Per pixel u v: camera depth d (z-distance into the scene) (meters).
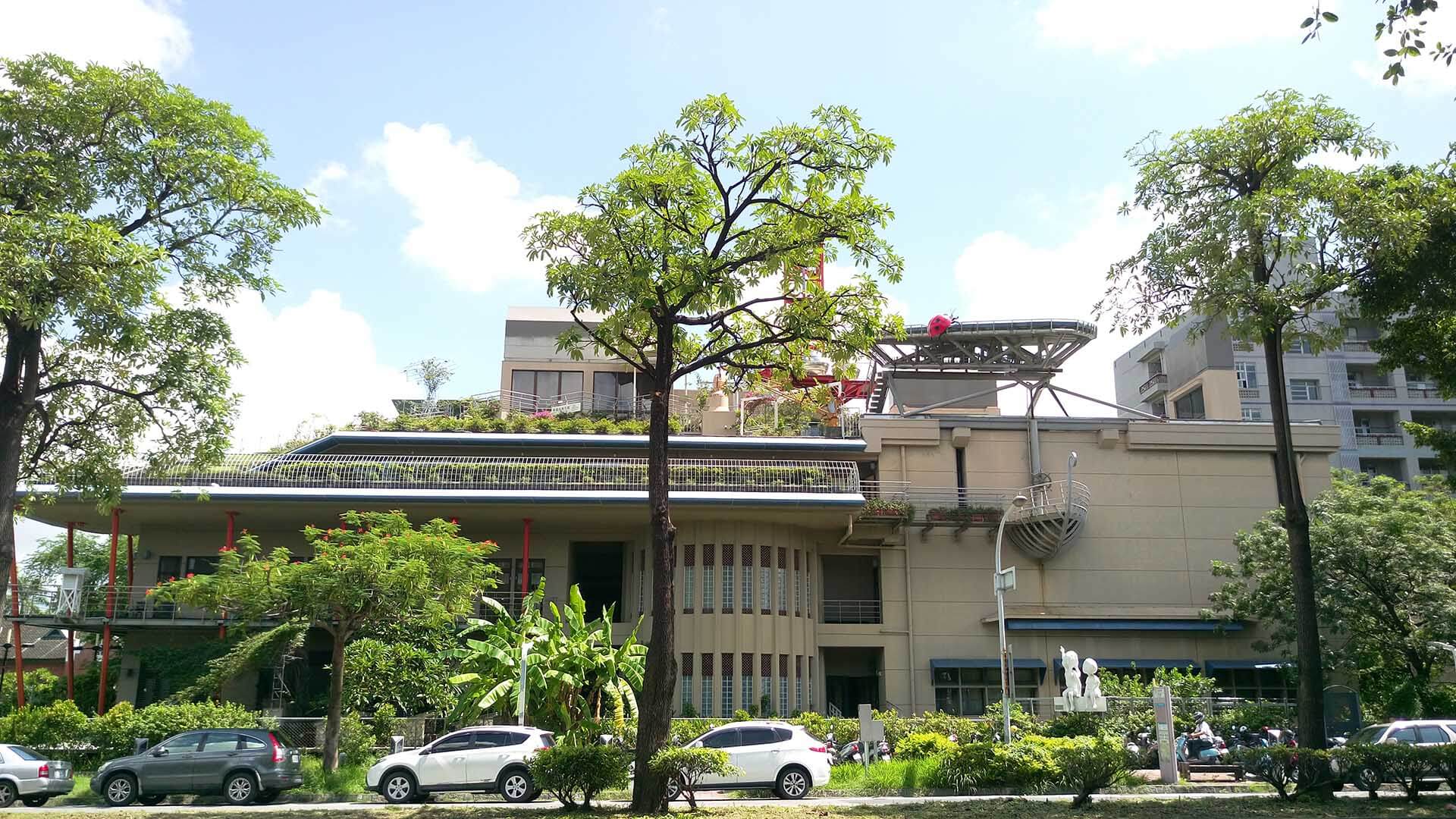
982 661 40.72
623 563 42.34
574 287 17.53
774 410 45.19
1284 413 20.44
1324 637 38.88
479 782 21.80
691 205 18.03
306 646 39.56
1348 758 18.47
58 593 37.03
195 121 18.38
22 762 21.62
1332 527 33.19
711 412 46.38
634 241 17.70
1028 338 44.78
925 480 42.44
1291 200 18.53
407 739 29.86
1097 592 41.66
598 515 38.62
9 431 17.75
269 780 22.14
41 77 17.36
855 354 19.08
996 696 40.75
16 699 37.78
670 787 17.97
